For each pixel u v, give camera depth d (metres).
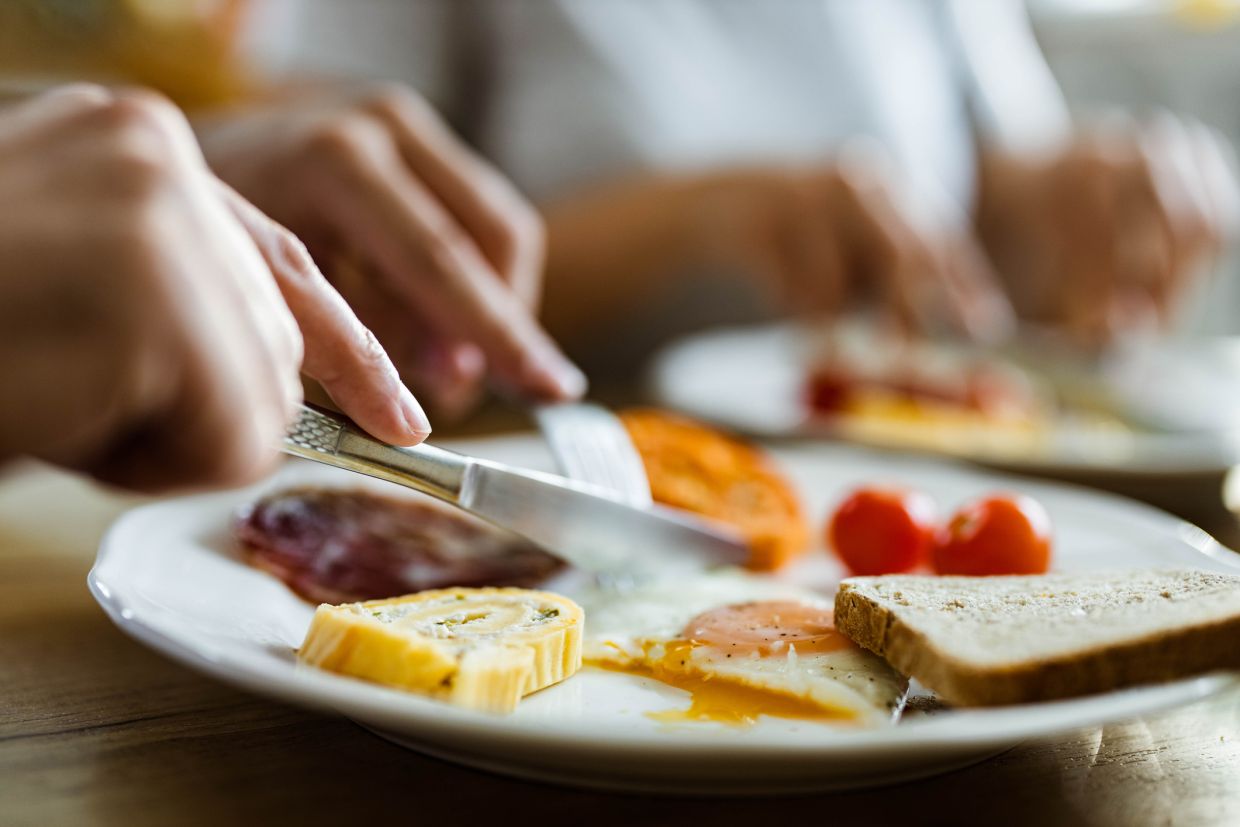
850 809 0.33
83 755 0.34
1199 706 0.39
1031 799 0.34
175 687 0.38
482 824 0.33
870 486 0.50
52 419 0.27
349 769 0.34
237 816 0.32
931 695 0.37
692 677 0.38
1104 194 1.13
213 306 0.28
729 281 1.24
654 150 1.15
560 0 1.16
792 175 0.96
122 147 0.28
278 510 0.44
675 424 0.55
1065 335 1.04
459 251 0.54
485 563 0.43
